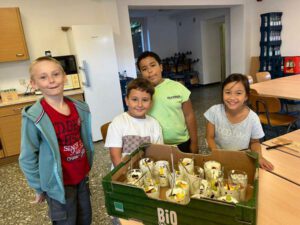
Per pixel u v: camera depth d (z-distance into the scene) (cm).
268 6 555
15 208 226
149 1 473
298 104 481
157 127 140
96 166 294
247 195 95
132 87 130
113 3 427
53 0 387
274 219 85
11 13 333
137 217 83
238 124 149
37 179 123
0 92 348
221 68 823
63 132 127
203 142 331
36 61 119
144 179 96
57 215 132
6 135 328
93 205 215
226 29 667
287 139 152
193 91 733
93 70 365
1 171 313
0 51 334
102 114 382
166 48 873
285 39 536
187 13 796
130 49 464
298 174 115
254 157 97
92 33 356
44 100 124
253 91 277
